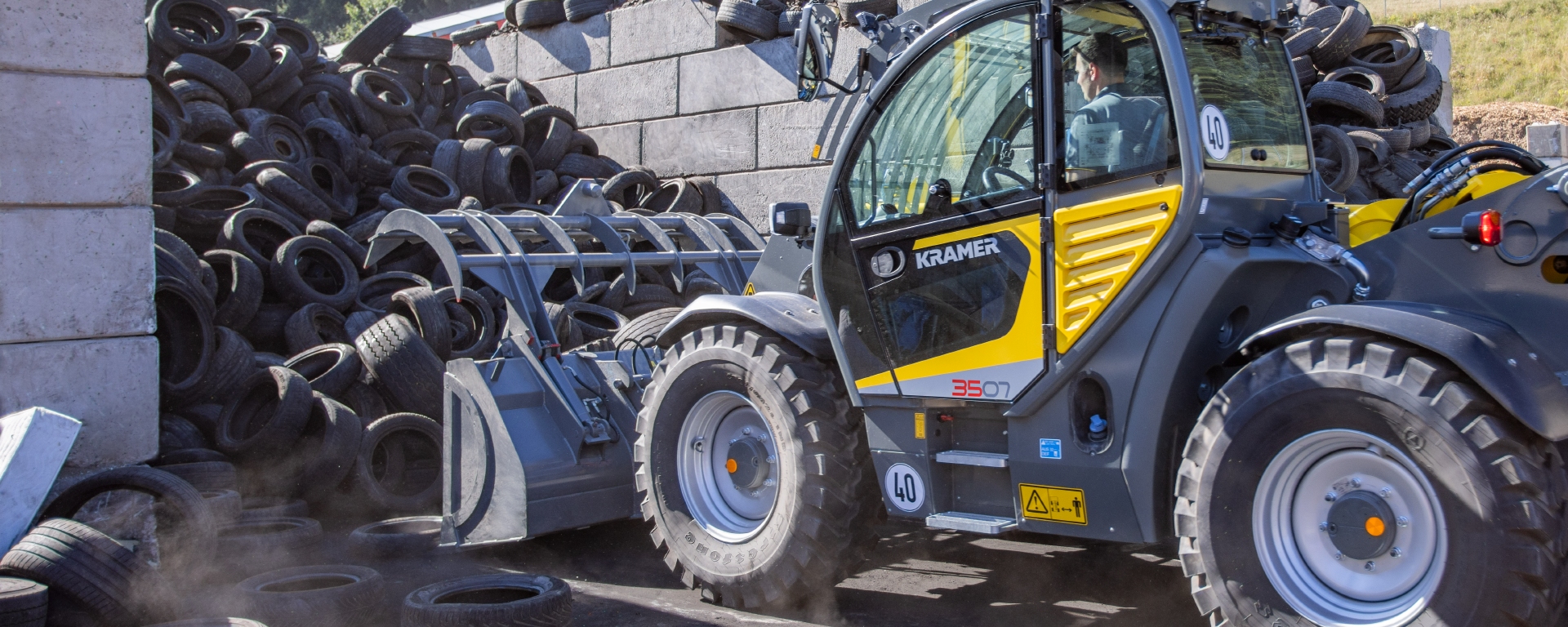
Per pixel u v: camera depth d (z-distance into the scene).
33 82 4.77
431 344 6.16
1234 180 3.39
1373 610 2.86
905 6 9.14
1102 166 3.38
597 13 11.48
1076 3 3.43
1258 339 3.14
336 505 5.52
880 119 3.89
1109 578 4.49
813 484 3.87
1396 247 3.15
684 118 10.67
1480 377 2.64
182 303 5.88
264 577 4.04
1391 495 2.85
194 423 5.81
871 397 3.88
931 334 3.72
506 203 9.18
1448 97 10.98
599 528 5.41
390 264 7.73
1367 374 2.80
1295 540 3.02
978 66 3.64
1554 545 2.61
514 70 12.32
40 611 3.46
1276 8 3.76
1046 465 3.50
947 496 3.82
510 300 5.24
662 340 4.71
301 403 5.48
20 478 4.14
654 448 4.39
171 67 8.98
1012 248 3.53
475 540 4.73
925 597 4.26
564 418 4.80
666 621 3.95
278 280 6.89
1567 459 2.90
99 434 4.99
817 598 4.14
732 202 10.32
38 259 4.81
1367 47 9.25
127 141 5.04
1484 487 2.61
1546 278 2.87
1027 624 3.91
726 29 10.21
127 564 3.65
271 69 9.53
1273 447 2.99
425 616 3.59
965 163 3.67
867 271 3.89
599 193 6.03
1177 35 3.27
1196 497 3.12
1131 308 3.31
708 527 4.28
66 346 4.90
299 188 7.92
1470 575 2.64
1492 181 3.33
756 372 4.04
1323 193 4.00
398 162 9.68
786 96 9.85
